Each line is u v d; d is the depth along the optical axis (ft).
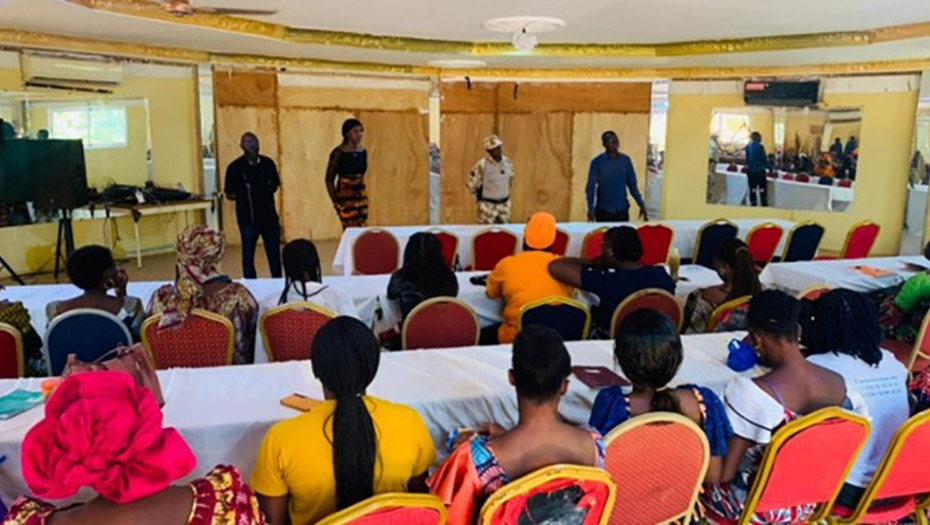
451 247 19.34
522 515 5.53
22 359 9.89
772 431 6.77
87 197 23.07
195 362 10.00
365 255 19.03
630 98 32.68
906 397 7.66
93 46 22.57
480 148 33.50
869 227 20.26
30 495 6.85
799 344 7.82
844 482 7.24
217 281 10.21
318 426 5.64
